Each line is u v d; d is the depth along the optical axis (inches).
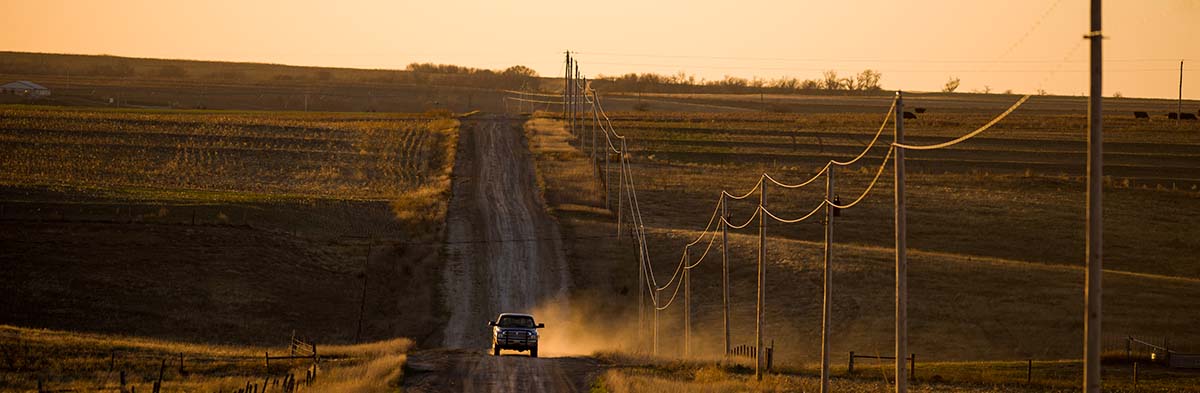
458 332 5940.0
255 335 5447.8
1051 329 5378.9
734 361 3998.5
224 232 6692.9
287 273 6343.5
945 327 5467.5
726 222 4382.4
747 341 5467.5
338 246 7057.1
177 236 6456.7
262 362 3666.3
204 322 5477.4
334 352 4264.3
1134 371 3629.4
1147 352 4790.8
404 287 6604.3
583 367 3713.1
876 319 5629.9
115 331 5167.3
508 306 6437.0
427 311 6240.2
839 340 5398.6
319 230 7367.1
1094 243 1494.8
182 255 6215.6
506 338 4298.7
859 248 7076.8
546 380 3267.7
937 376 3555.6
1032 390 3316.9
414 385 3065.9
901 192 2260.1
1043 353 5064.0
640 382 2994.6
